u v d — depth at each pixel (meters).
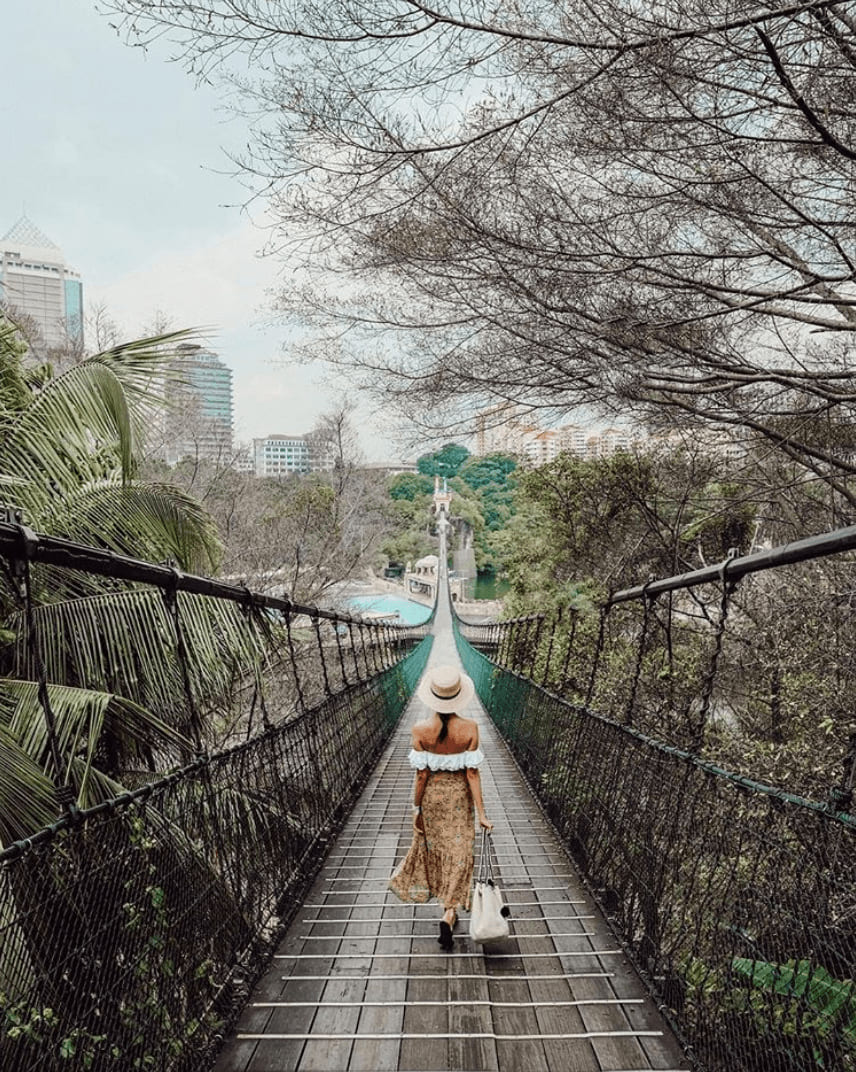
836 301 5.05
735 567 3.08
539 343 5.63
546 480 14.34
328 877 5.50
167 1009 2.94
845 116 4.41
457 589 66.50
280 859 4.68
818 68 4.20
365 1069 3.10
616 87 4.52
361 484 23.97
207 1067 3.11
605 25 4.16
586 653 10.38
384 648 15.98
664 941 3.70
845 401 5.36
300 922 4.64
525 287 5.38
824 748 5.34
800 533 8.30
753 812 3.24
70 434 5.21
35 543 2.23
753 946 2.76
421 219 5.41
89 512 5.41
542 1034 3.36
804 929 2.50
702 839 3.35
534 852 6.11
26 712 4.28
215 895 3.46
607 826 4.79
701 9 4.06
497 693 13.53
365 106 4.48
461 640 29.45
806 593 6.73
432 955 4.16
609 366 5.45
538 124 4.73
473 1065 3.12
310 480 24.75
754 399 6.04
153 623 4.96
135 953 2.75
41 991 2.36
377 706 11.19
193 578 3.37
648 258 5.24
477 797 4.40
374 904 4.93
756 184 4.96
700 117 4.58
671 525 12.05
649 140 4.88
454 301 5.90
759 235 5.28
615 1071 3.08
